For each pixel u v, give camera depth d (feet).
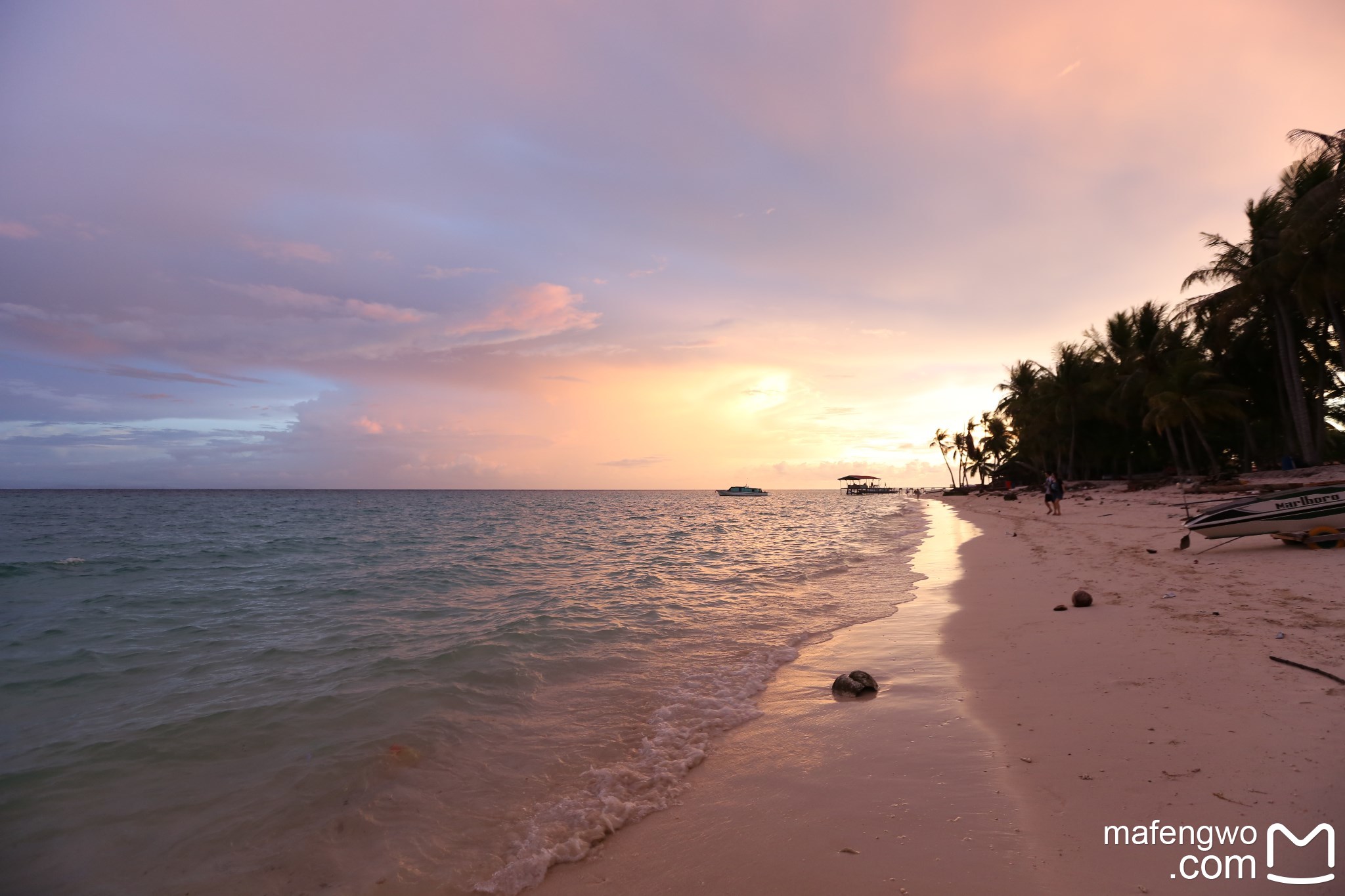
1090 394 176.65
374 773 18.35
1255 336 116.67
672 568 65.67
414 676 27.40
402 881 13.44
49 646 35.55
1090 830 12.64
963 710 20.33
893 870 12.18
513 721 22.02
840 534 114.52
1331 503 38.45
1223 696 18.21
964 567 55.36
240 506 312.71
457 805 16.52
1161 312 137.39
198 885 13.55
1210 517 42.29
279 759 19.57
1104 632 27.14
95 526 154.40
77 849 15.03
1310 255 89.66
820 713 21.65
